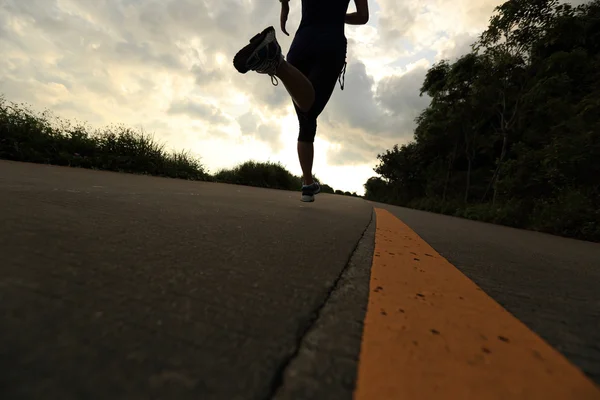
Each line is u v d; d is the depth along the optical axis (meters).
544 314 0.84
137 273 0.74
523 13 9.20
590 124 6.72
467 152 15.41
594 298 1.04
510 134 11.15
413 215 5.29
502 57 10.24
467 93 13.23
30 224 1.01
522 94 10.34
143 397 0.37
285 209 2.61
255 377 0.43
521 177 7.66
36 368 0.39
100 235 1.01
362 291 0.86
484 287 1.06
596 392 0.49
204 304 0.63
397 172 26.78
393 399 0.43
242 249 1.10
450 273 1.18
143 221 1.32
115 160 6.06
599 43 10.27
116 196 1.97
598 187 6.12
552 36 9.10
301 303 0.71
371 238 1.77
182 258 0.90
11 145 4.62
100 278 0.68
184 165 8.09
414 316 0.72
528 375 0.52
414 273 1.12
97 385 0.38
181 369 0.42
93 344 0.45
